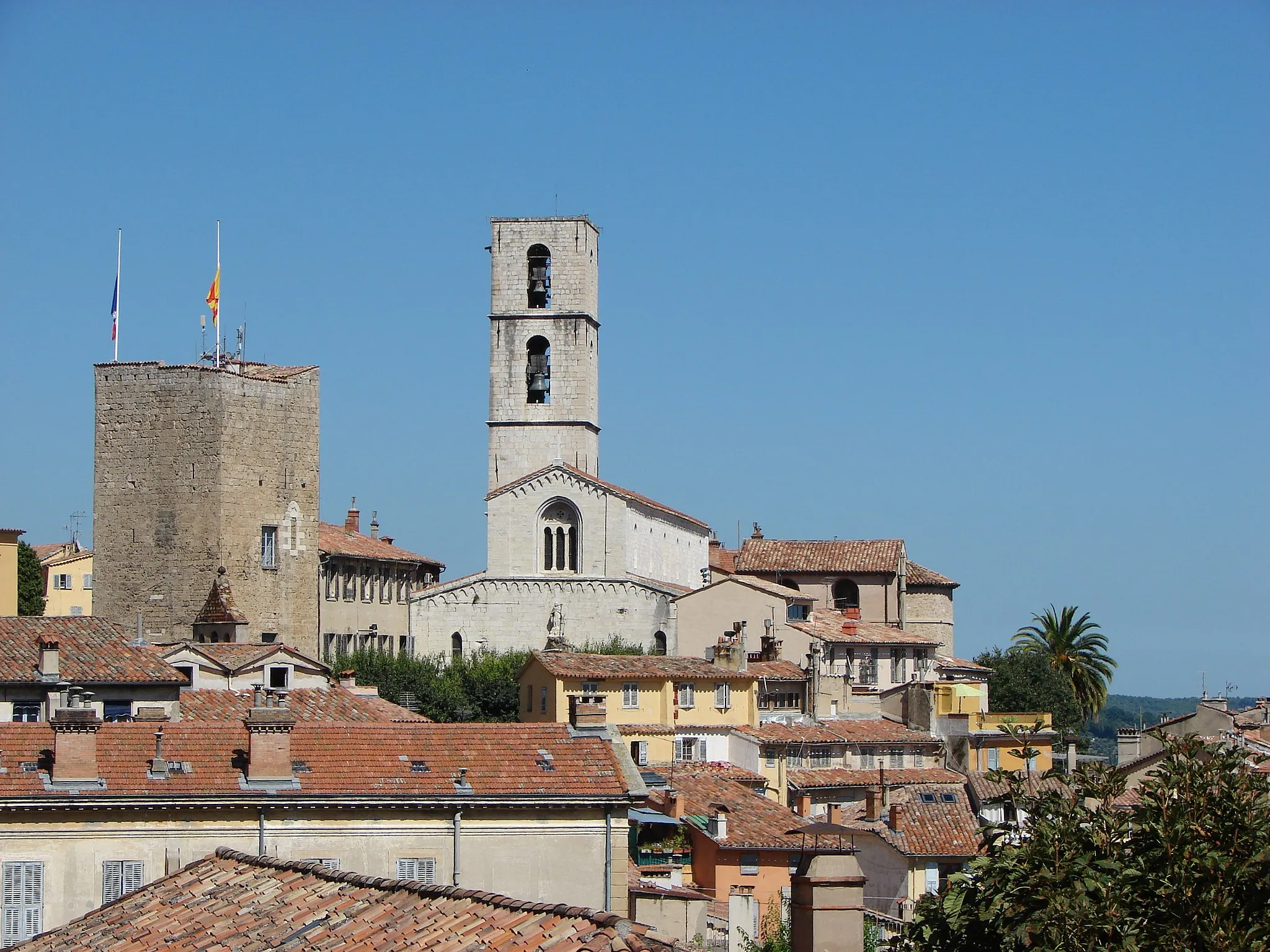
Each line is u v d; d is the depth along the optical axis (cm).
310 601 16700
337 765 7475
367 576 18650
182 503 15988
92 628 10475
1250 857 3856
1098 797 4112
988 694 18500
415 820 7312
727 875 10062
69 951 4756
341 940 4166
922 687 15188
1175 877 3809
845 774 13788
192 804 7169
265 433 16375
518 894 7338
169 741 7475
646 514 19100
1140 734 11456
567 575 18362
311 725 7719
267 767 7312
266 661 12175
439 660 17275
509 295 19538
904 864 11144
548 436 19388
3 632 10244
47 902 7038
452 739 7700
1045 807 4003
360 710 10919
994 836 4062
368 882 4562
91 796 7094
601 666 13988
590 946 3612
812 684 15250
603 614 18225
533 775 7525
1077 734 18275
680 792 10719
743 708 14300
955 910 3891
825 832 6062
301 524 16625
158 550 16012
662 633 18138
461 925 3991
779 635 17325
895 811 11600
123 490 16125
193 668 11794
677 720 13912
